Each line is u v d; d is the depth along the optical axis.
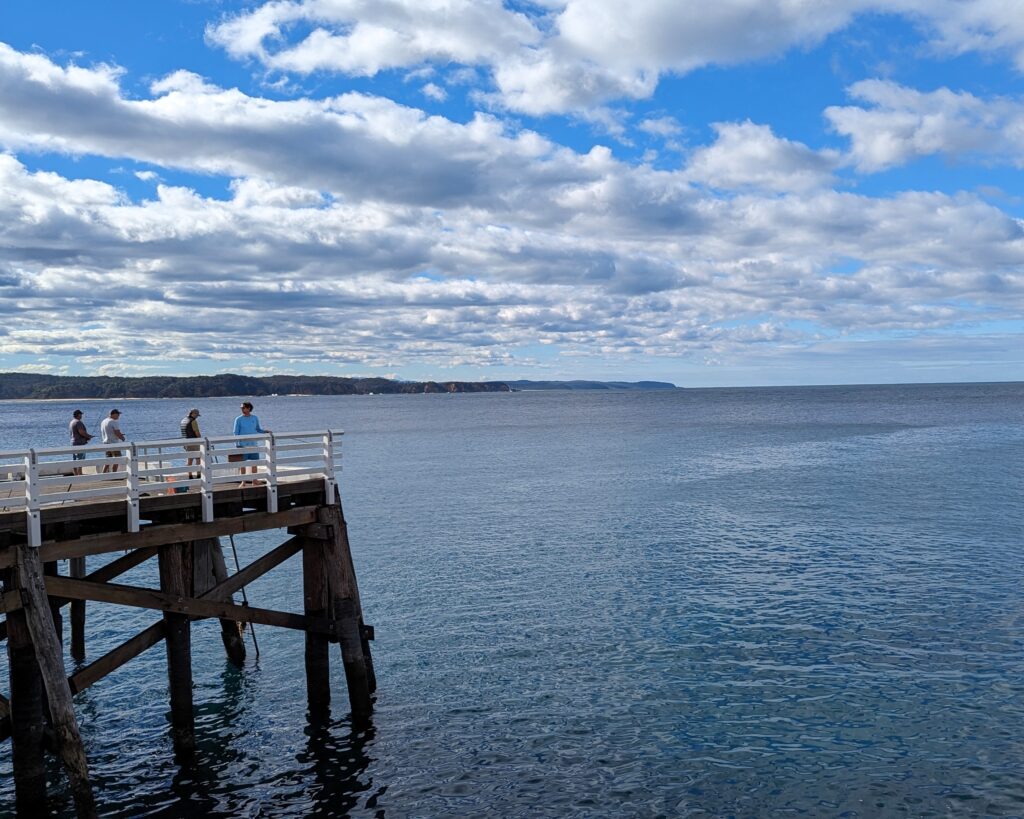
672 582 28.72
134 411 199.00
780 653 21.61
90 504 14.84
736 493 49.34
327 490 18.00
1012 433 94.12
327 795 15.28
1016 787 14.82
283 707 19.28
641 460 69.94
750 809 14.43
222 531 16.50
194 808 14.93
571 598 27.05
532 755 16.56
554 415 165.88
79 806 13.57
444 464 68.56
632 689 19.58
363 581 29.61
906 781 15.15
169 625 16.30
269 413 191.75
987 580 27.91
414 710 18.75
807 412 158.75
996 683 19.25
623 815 14.34
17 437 99.19
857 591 26.98
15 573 13.95
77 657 22.98
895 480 53.81
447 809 14.70
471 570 31.00
